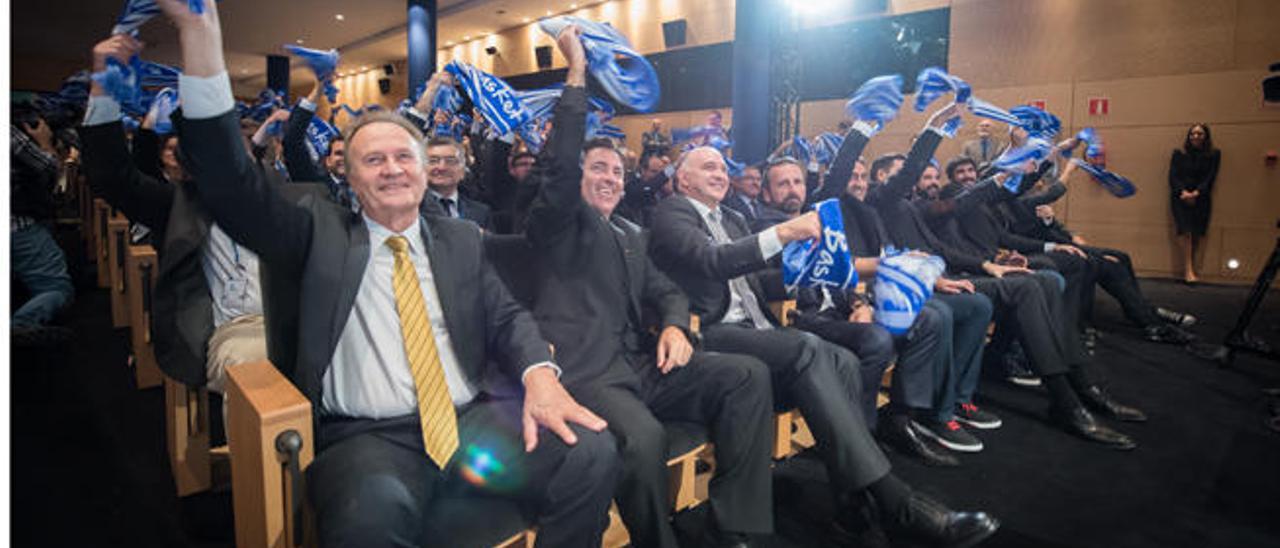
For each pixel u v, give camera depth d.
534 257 1.68
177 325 1.80
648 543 1.43
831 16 7.53
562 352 1.59
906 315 2.08
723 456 1.61
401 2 9.55
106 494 1.87
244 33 11.34
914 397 2.27
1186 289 5.50
